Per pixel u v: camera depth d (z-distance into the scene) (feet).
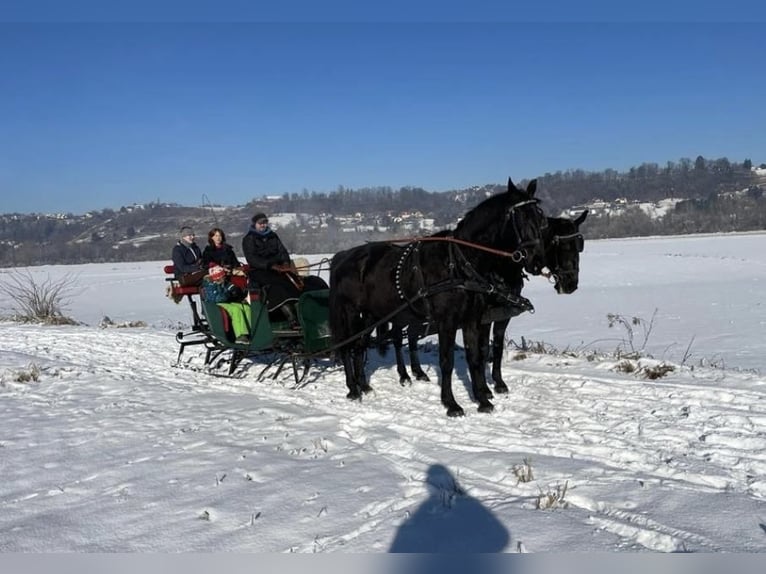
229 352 38.58
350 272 26.89
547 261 24.56
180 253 36.60
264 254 30.17
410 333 29.19
